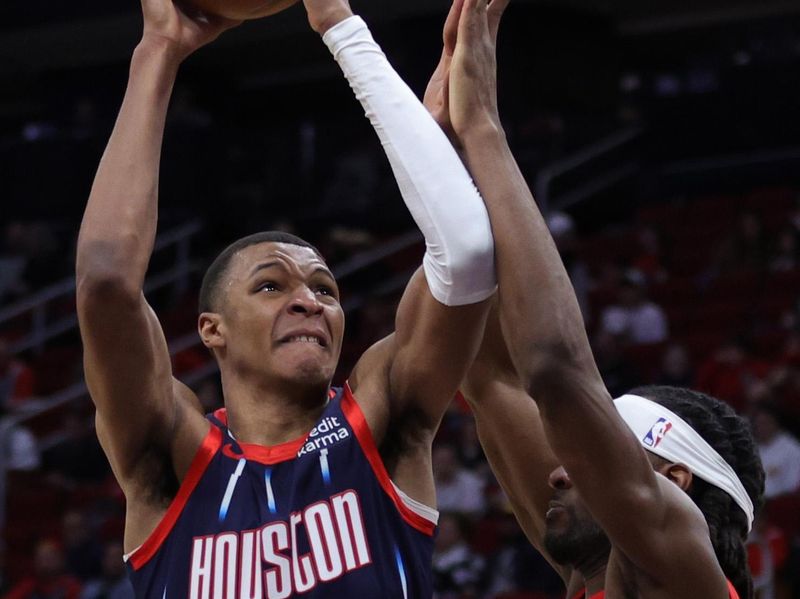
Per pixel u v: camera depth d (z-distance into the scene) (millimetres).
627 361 15867
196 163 24391
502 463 4801
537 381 3598
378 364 3967
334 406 3908
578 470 3666
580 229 23031
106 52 27062
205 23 4031
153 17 3977
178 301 22406
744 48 27734
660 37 27828
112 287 3676
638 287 18188
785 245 19469
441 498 14219
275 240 4066
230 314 3977
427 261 3809
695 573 3729
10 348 21703
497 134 3801
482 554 13625
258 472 3775
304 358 3877
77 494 17328
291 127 26719
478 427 4820
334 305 4016
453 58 3822
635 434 4066
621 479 3648
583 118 24094
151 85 3908
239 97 30172
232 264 4039
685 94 23828
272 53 28078
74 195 25000
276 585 3613
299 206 24172
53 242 24828
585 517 4148
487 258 3697
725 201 21562
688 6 26000
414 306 3904
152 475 3826
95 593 14641
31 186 25266
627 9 25812
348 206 23719
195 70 28578
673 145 23750
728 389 15250
